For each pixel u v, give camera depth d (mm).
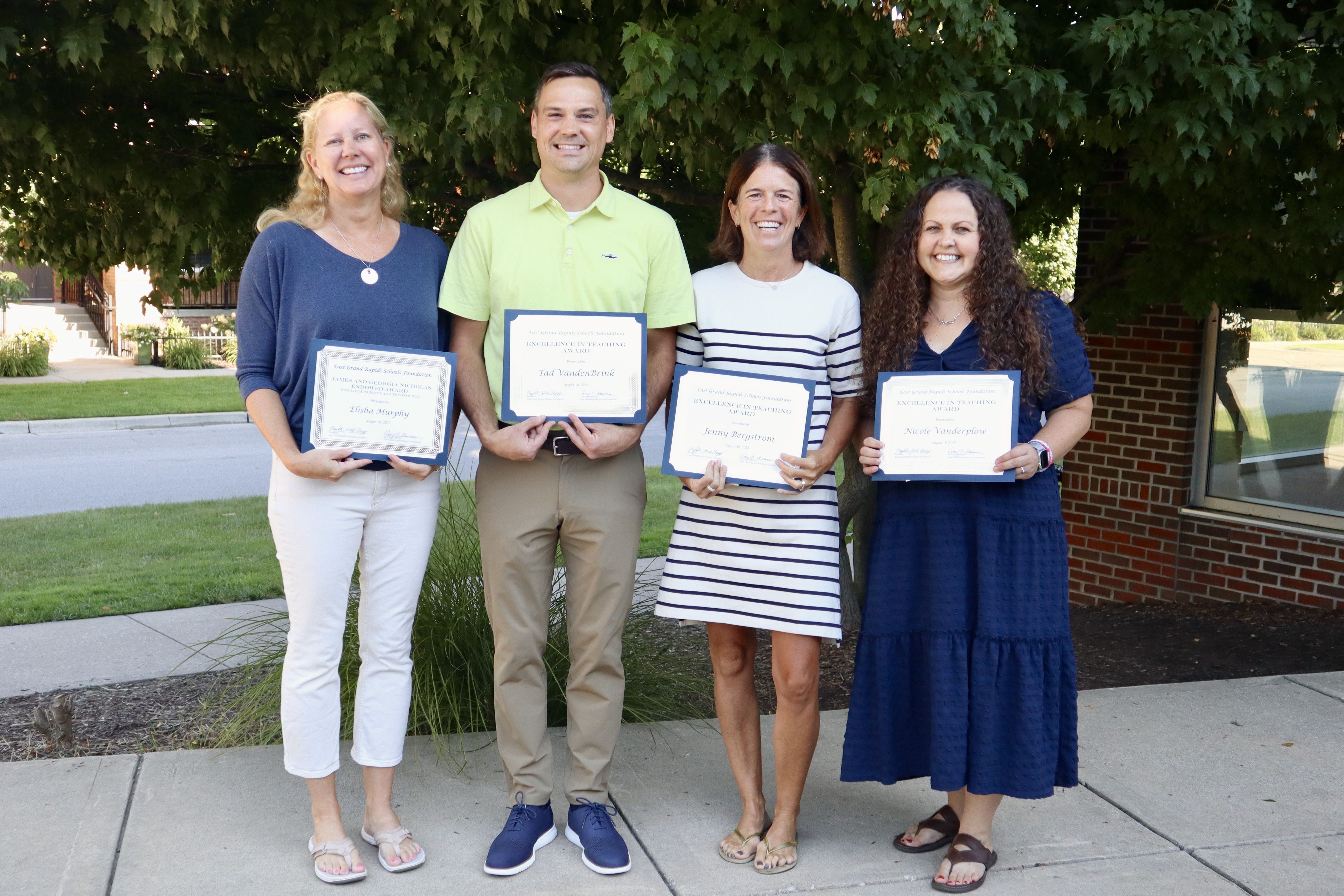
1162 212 5367
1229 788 3459
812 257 3119
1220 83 3695
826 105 3598
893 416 2852
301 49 4180
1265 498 6445
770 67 3570
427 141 4082
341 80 3982
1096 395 7004
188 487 10953
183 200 4973
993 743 2846
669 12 3945
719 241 3170
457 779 3561
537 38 3938
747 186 2957
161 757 3674
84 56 4051
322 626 2889
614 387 2916
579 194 3000
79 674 5348
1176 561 6703
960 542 2875
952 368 2926
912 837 3119
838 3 3301
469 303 2994
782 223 2947
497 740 3365
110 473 11703
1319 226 4586
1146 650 5539
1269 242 5004
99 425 15141
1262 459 6426
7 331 21891
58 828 3164
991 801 2961
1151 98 3803
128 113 5168
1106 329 6113
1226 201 4992
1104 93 4062
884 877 2977
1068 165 5488
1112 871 2977
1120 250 6000
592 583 3043
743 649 3125
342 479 2840
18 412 15469
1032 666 2826
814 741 3045
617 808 3344
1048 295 2967
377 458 2822
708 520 3035
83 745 4289
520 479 2992
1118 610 6676
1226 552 6469
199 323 23703
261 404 2824
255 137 5508
